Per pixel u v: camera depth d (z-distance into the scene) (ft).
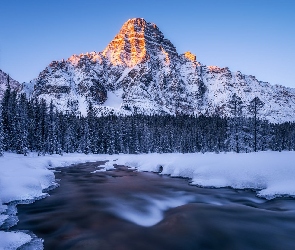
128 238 38.99
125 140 338.13
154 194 72.02
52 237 40.34
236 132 179.73
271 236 38.27
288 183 68.85
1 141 176.65
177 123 443.73
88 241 38.11
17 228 44.96
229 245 35.78
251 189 74.54
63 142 290.15
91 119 338.75
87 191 77.20
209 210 49.90
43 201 64.03
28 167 104.32
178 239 37.83
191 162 107.34
